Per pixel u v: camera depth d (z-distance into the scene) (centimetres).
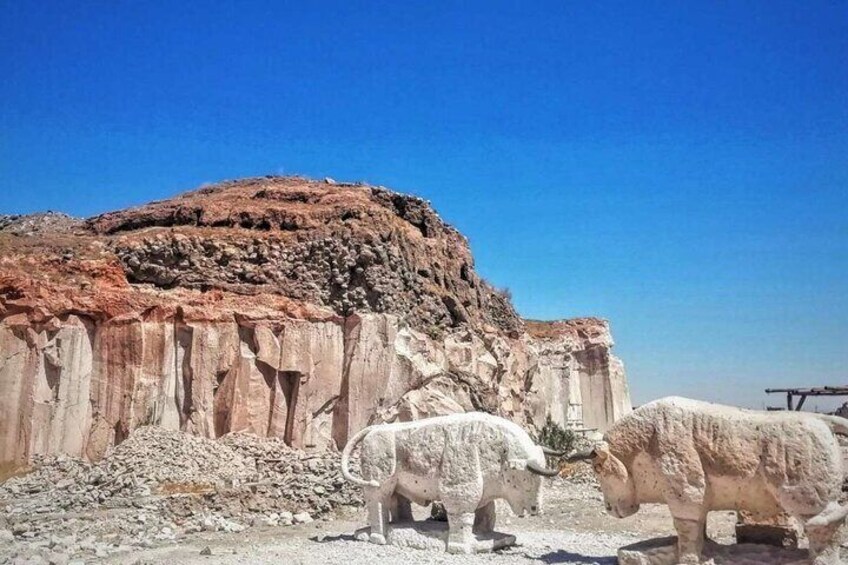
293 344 2659
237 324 2666
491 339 3403
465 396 2919
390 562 1392
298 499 2073
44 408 2466
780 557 1219
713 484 1227
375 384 2703
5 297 2550
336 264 2842
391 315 2800
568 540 1622
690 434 1240
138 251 2802
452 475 1472
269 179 3884
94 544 1591
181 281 2769
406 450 1548
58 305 2545
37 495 2139
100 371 2553
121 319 2573
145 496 2073
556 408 4762
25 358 2500
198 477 2252
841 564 1152
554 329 5197
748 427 1208
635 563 1277
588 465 2959
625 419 1305
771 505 1218
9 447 2428
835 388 3531
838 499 1163
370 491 1578
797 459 1161
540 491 1432
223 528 1842
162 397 2562
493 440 1459
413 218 3578
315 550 1530
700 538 1241
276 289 2780
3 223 4062
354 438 1634
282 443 2566
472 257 4038
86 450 2481
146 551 1566
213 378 2602
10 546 1564
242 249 2867
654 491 1285
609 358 5250
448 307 3281
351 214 3089
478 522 1568
